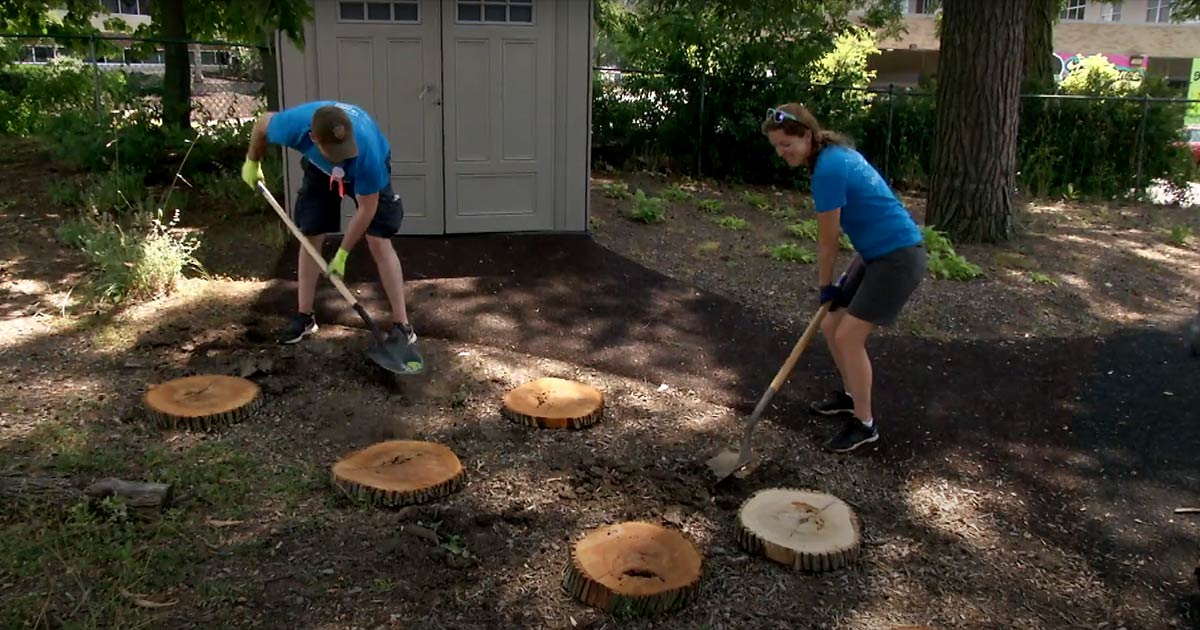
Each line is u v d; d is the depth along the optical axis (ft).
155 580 10.15
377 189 15.44
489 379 16.31
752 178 39.42
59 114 33.96
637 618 9.93
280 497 11.96
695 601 10.21
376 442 13.73
